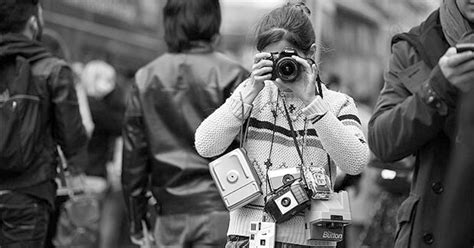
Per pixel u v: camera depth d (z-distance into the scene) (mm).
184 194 7305
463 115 4070
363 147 5391
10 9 7672
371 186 8695
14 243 7484
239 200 5375
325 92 5586
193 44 7477
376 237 8375
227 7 20516
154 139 7426
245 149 5500
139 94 7473
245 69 7461
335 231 5398
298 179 5363
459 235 4094
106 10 18344
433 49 5730
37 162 7551
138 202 7637
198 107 7359
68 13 17219
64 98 7613
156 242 7469
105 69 11648
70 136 7680
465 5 5602
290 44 5535
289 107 5500
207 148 5500
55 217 8469
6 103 7406
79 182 8414
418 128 5434
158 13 20500
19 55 7559
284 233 5355
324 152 5504
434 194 5586
